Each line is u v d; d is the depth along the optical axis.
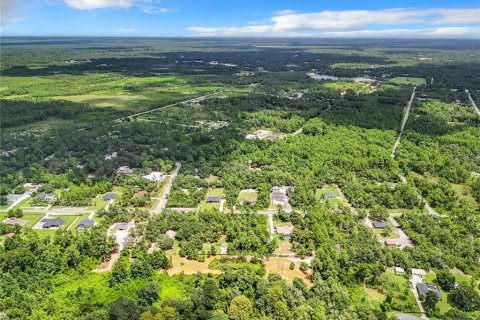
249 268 134.38
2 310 115.12
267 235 153.88
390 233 160.62
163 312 110.62
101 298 122.44
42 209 176.00
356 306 119.81
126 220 165.12
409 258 142.38
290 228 161.12
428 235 156.75
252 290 123.69
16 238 146.38
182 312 114.69
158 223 159.88
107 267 138.75
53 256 137.25
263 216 168.88
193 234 153.75
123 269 131.75
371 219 171.50
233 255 145.25
